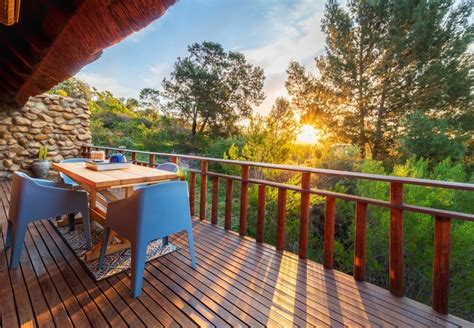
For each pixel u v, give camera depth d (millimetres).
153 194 1630
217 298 1568
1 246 2137
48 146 5766
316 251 4383
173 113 15359
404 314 1493
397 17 7395
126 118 14617
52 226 2666
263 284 1752
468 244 3197
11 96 4320
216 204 2969
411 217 3639
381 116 8273
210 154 10672
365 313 1487
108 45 1633
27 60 2334
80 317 1352
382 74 7977
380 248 3904
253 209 4730
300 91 9906
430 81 7242
